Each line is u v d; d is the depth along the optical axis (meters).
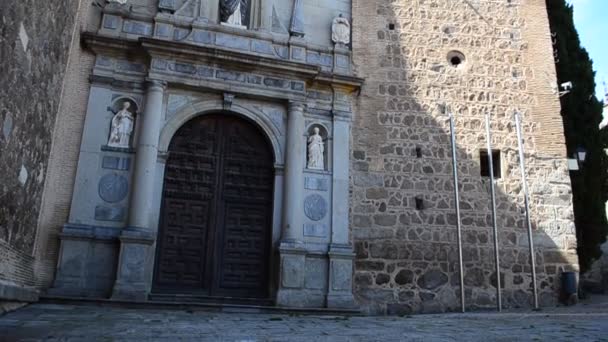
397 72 14.48
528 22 15.48
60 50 10.29
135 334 5.94
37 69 8.65
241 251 12.34
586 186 15.45
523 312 11.46
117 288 10.77
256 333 6.39
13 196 8.09
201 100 12.74
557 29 16.53
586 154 15.52
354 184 13.39
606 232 15.60
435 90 14.48
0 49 6.61
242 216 12.58
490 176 13.80
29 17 7.80
